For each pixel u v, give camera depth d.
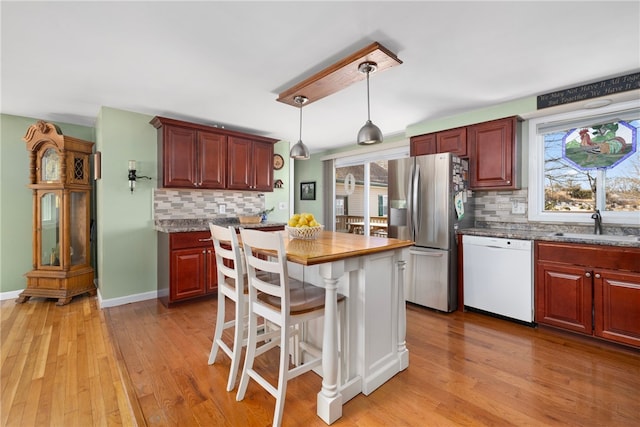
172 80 2.55
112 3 1.58
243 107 3.24
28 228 3.70
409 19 1.74
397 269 2.02
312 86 2.45
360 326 1.77
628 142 2.68
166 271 3.28
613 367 2.04
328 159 5.88
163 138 3.38
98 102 3.09
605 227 2.77
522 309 2.73
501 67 2.34
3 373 1.97
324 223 6.00
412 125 3.97
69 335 2.54
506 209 3.36
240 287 1.82
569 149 2.99
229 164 3.86
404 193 3.41
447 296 3.06
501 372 1.99
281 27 1.81
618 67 2.34
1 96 2.91
